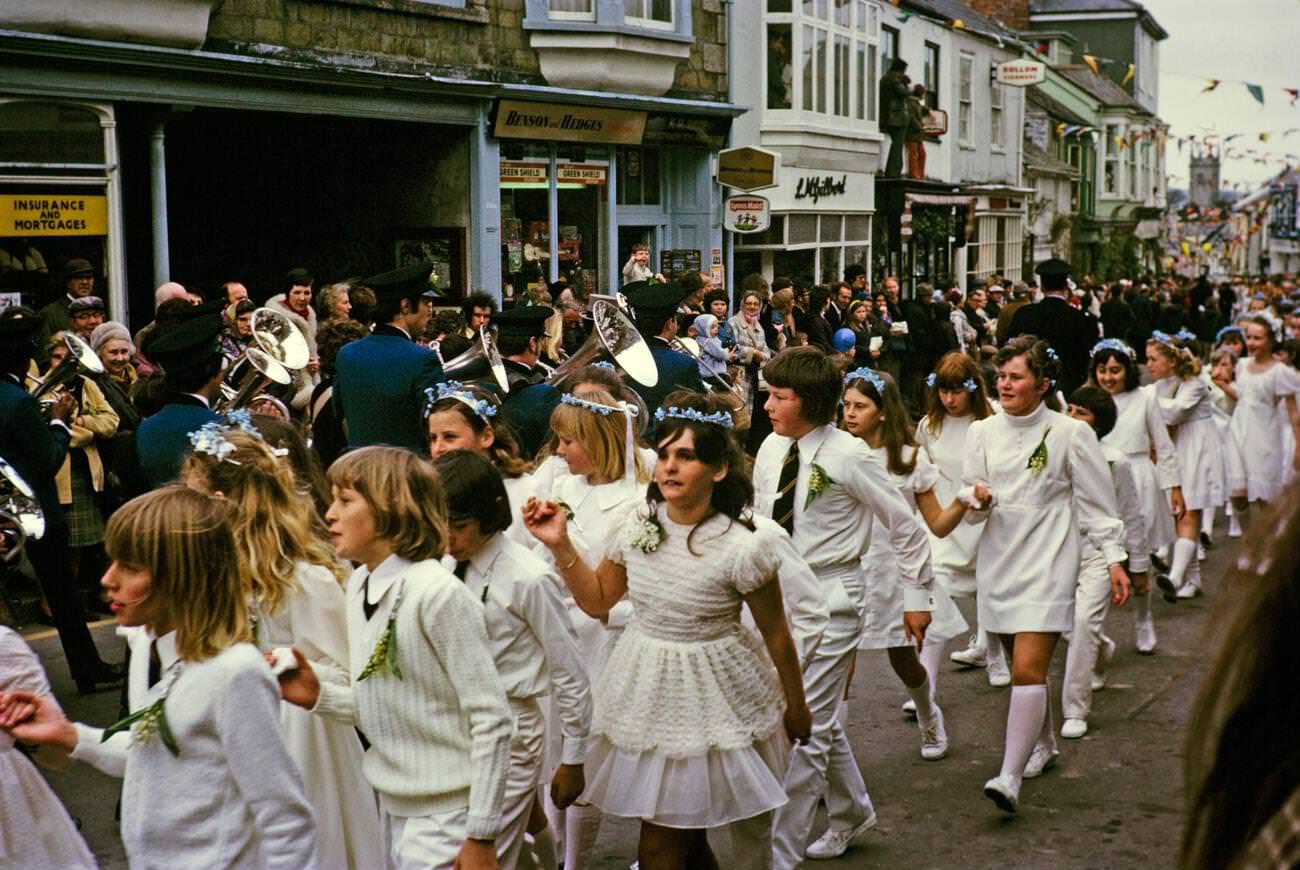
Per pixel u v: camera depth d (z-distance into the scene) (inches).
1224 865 52.8
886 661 334.0
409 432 285.1
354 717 151.0
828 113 906.1
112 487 354.3
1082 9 2010.3
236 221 620.7
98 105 450.6
